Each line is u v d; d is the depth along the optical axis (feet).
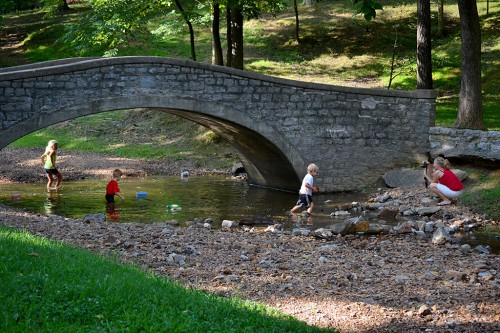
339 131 59.57
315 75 97.19
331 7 126.21
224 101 54.70
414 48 102.58
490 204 48.80
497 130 59.88
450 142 59.36
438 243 38.34
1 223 35.60
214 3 72.95
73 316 16.85
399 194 55.06
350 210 51.75
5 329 15.17
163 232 37.81
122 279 20.92
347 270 29.25
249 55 108.78
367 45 106.93
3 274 19.24
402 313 21.95
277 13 126.72
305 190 49.83
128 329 16.16
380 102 60.59
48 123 48.78
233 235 38.65
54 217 41.88
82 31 76.48
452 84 87.20
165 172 74.74
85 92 49.70
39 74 48.19
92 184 65.51
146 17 85.61
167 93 52.34
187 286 23.73
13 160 77.25
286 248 34.91
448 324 20.70
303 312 21.67
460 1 59.06
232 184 67.26
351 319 21.07
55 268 20.90
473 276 28.53
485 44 96.53
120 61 50.42
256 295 23.65
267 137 56.70
